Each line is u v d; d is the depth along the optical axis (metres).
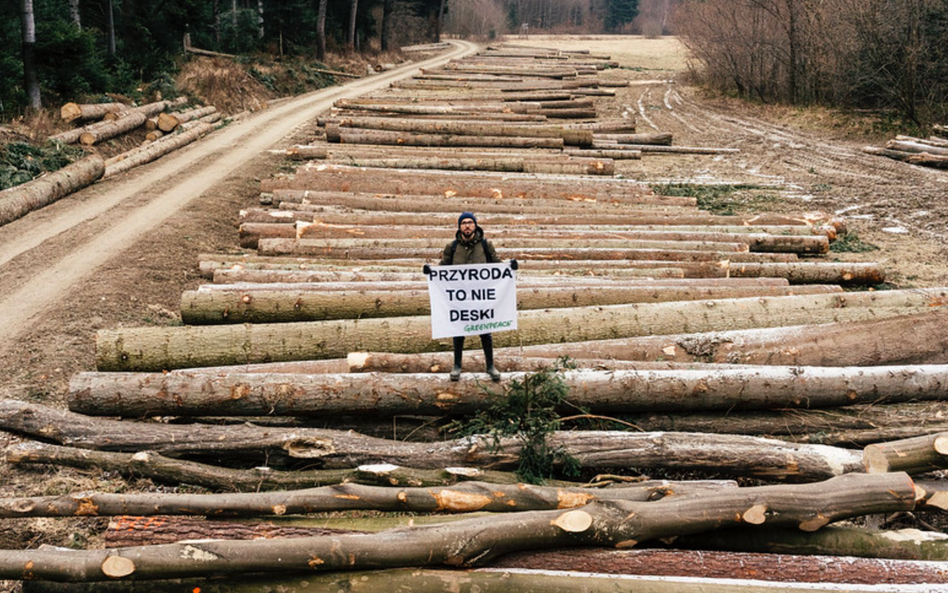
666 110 36.41
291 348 8.20
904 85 25.72
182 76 33.56
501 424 6.60
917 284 12.24
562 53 66.50
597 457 6.53
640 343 8.29
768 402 7.27
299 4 47.50
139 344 7.95
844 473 6.38
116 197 17.11
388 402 7.03
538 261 12.26
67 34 24.94
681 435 6.68
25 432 6.80
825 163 22.64
